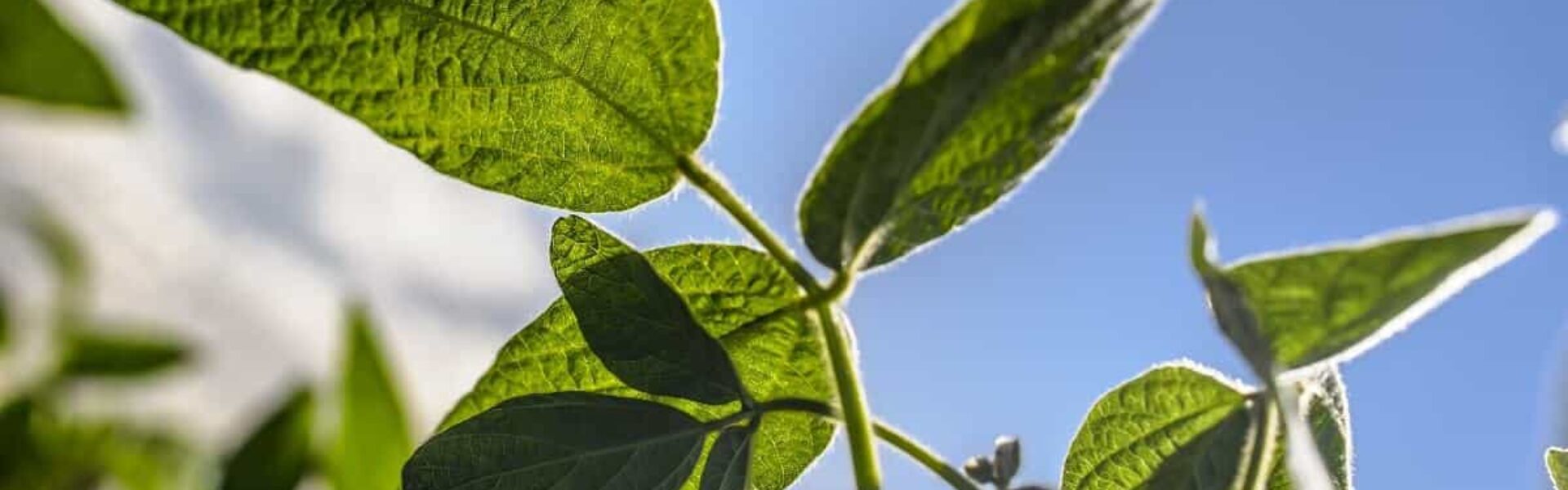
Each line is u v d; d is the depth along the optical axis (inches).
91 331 44.7
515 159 25.7
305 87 24.8
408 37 24.8
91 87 28.0
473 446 25.0
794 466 27.1
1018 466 27.5
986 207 23.9
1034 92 22.9
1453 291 21.5
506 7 24.8
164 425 44.2
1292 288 21.4
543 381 26.9
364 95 25.0
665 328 25.5
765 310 26.3
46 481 40.8
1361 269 21.2
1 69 27.5
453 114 25.3
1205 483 24.7
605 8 25.0
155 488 43.3
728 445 25.4
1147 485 25.3
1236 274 21.5
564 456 25.0
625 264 25.6
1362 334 21.6
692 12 25.2
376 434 36.9
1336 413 24.7
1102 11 22.3
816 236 24.6
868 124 23.6
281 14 24.4
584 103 25.5
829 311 25.0
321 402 37.9
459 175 25.7
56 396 43.2
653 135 25.7
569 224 25.7
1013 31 22.6
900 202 24.0
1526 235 20.9
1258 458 24.2
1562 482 27.0
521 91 25.3
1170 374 25.4
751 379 26.6
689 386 25.5
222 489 37.1
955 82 22.9
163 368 45.2
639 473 25.2
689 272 26.2
